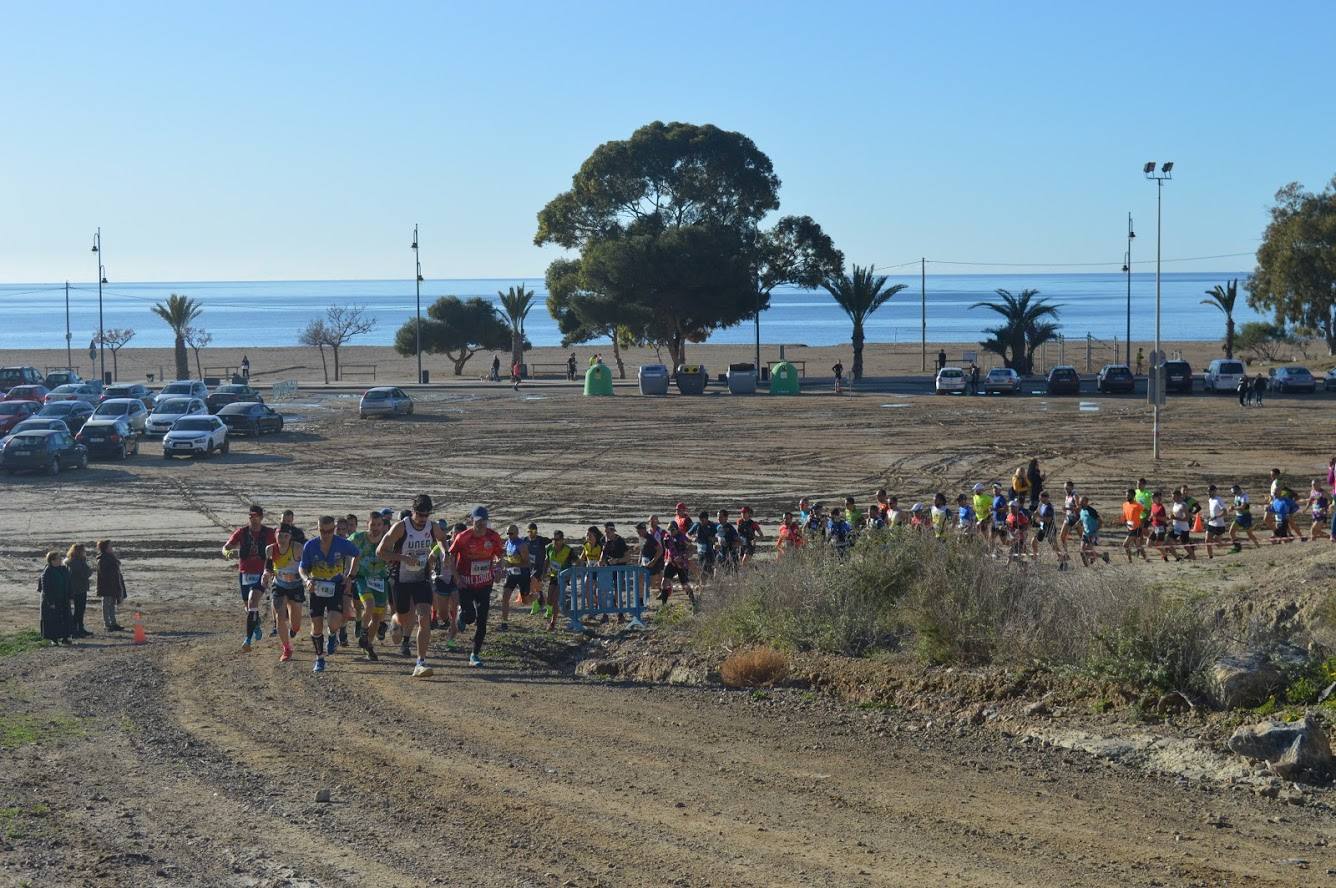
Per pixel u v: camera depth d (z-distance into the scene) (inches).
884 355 4148.6
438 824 336.8
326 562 564.1
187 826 332.8
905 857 311.7
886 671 521.3
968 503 989.8
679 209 3403.1
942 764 405.1
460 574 574.9
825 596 606.5
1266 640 480.4
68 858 304.8
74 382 2573.8
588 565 794.2
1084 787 376.8
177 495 1325.0
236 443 1818.4
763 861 308.5
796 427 1947.6
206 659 588.4
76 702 490.6
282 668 565.3
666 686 540.4
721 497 1278.3
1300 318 3651.6
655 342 3462.1
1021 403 2338.8
